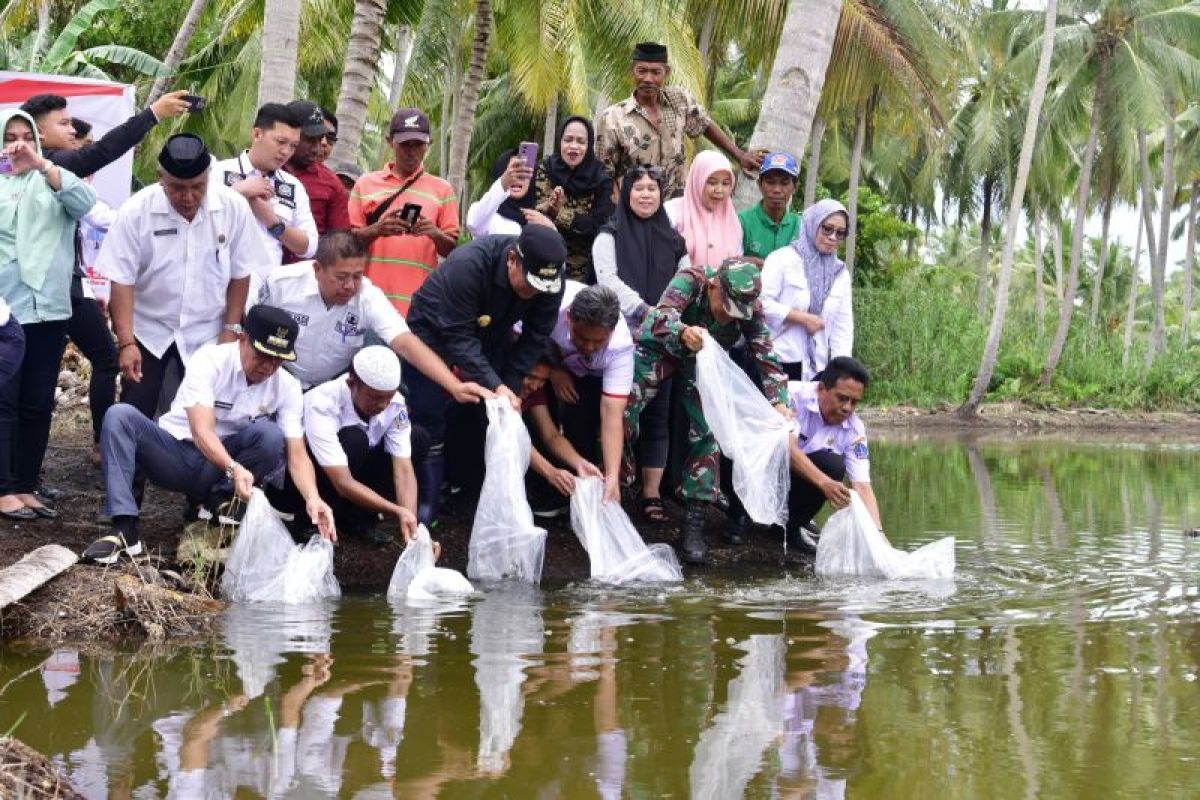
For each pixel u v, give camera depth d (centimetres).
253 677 386
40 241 567
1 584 445
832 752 320
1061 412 2489
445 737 328
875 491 985
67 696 365
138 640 437
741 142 2936
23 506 567
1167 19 2598
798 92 828
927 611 501
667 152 736
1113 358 2738
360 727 337
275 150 603
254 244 582
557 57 1669
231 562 510
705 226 677
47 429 588
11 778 288
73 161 586
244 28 1686
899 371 2578
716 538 667
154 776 299
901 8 1941
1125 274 4678
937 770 306
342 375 577
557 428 655
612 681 385
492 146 2575
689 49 1652
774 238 725
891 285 3036
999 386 2666
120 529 515
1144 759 316
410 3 1567
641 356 626
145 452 527
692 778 299
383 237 655
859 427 641
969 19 2359
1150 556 649
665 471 694
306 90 2253
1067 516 823
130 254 561
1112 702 368
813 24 829
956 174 3325
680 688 378
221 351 529
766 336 626
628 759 313
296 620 472
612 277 641
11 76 934
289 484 571
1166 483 1090
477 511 571
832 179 3153
